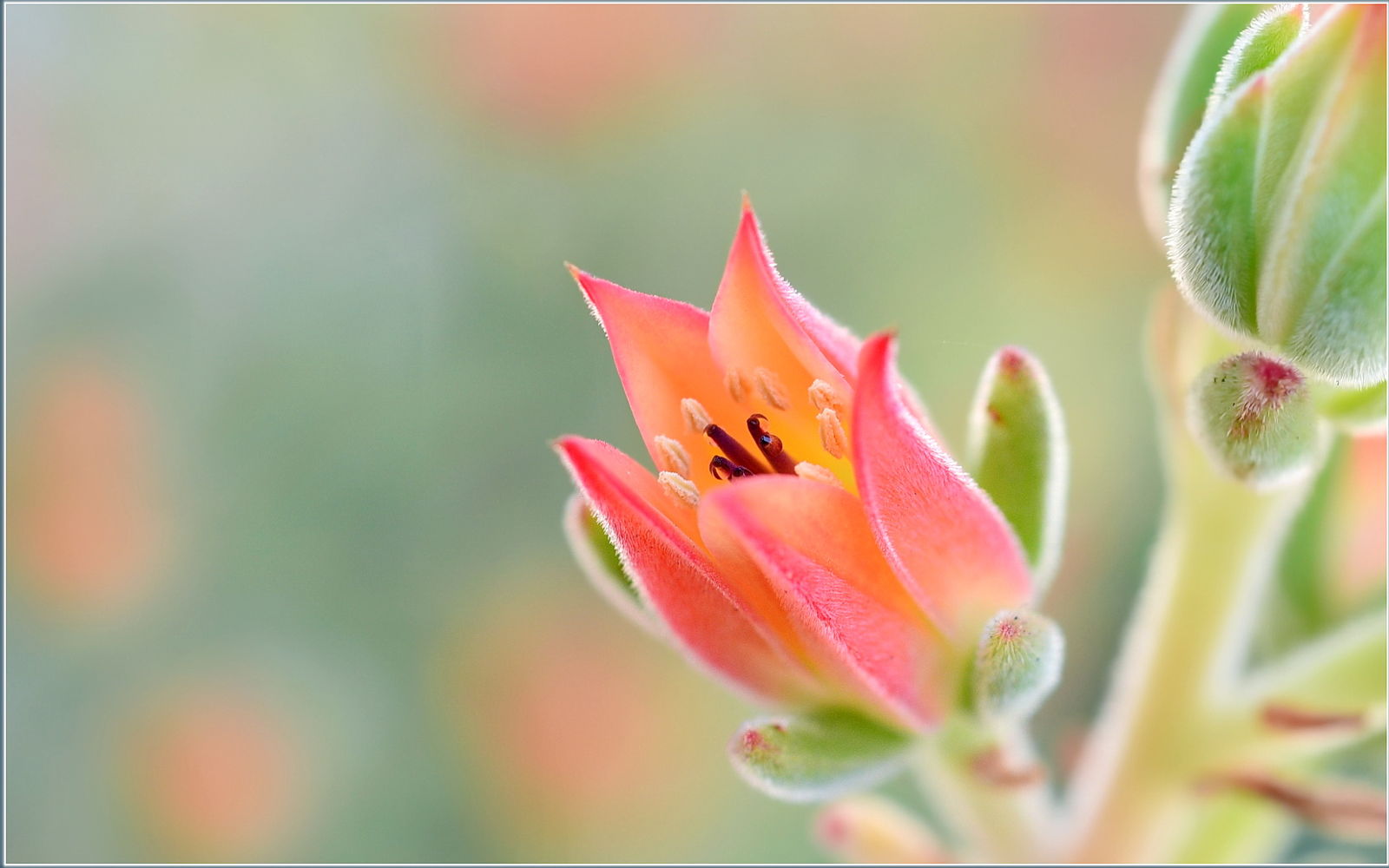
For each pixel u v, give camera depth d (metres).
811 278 0.18
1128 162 0.18
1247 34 0.11
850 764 0.11
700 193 0.18
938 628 0.11
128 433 0.19
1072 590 0.17
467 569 0.18
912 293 0.18
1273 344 0.11
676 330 0.11
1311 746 0.12
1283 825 0.12
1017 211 0.18
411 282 0.19
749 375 0.11
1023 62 0.18
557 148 0.19
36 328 0.19
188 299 0.19
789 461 0.11
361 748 0.18
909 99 0.18
